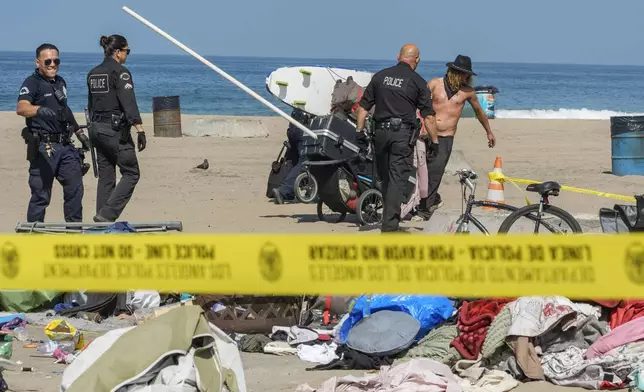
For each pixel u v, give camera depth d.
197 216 53.38
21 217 52.88
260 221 51.28
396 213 41.28
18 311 33.25
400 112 40.78
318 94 56.75
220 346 22.05
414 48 41.25
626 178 70.19
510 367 25.62
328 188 48.81
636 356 24.95
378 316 28.00
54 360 27.48
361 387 24.05
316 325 31.14
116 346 21.06
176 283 23.97
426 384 23.56
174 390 20.44
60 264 24.58
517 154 88.00
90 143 42.91
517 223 35.09
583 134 110.19
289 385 25.20
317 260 23.91
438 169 49.91
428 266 23.59
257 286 23.70
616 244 23.23
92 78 42.34
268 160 82.88
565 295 23.39
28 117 40.25
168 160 81.75
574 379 24.77
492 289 23.36
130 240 24.27
